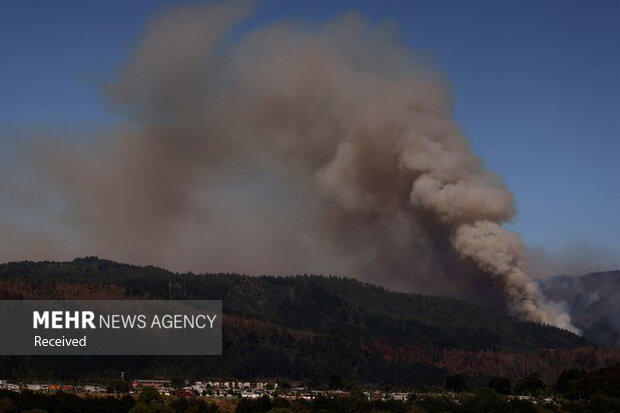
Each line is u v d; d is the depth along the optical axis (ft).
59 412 650.43
